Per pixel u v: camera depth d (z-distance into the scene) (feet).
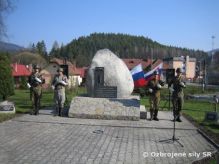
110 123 48.85
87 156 31.09
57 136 39.32
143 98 96.02
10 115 53.57
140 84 99.81
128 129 44.98
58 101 54.75
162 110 67.46
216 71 276.62
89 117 52.65
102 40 499.10
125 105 53.83
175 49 510.17
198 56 474.49
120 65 61.16
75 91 124.67
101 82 59.57
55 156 30.81
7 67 80.53
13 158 29.89
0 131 41.57
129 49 502.38
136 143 36.88
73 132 41.86
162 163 29.68
